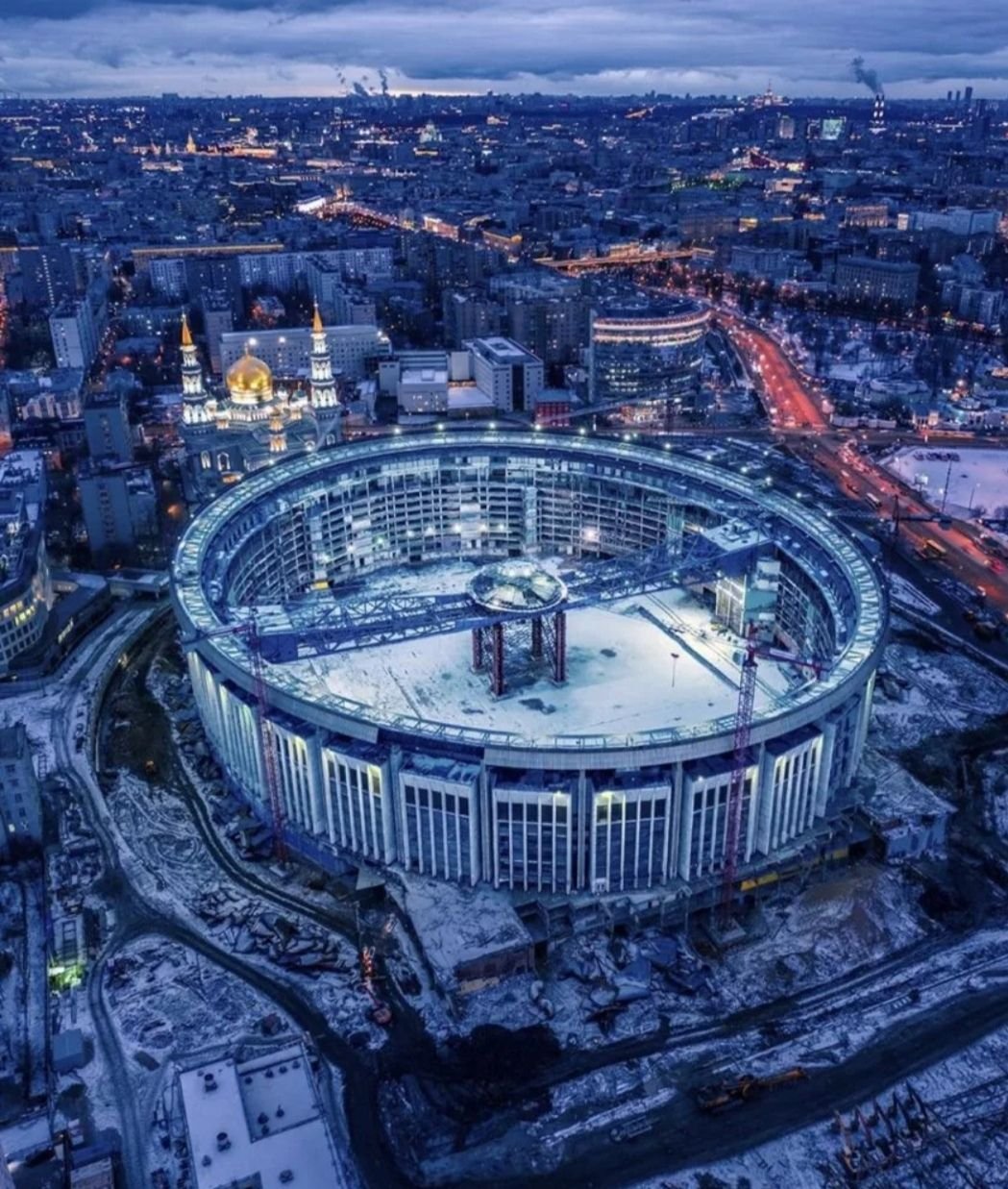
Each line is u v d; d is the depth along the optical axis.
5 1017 187.62
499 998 188.88
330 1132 152.25
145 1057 177.25
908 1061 175.00
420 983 191.88
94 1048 179.50
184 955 199.25
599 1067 175.75
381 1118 166.75
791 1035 181.00
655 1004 188.12
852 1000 188.50
